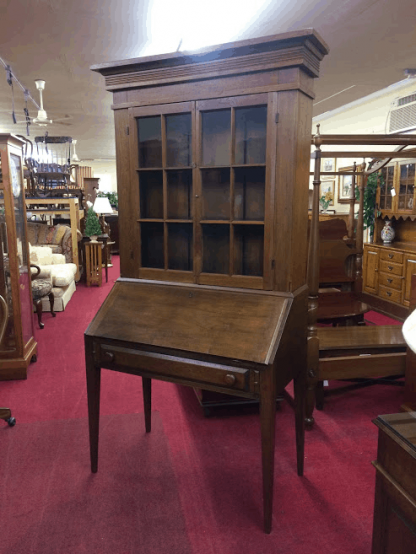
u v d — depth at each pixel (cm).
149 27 381
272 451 175
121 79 207
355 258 423
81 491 208
